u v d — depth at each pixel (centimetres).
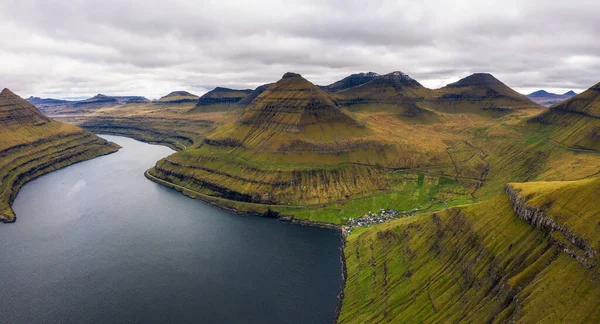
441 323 17862
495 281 17788
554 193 18788
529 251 17812
